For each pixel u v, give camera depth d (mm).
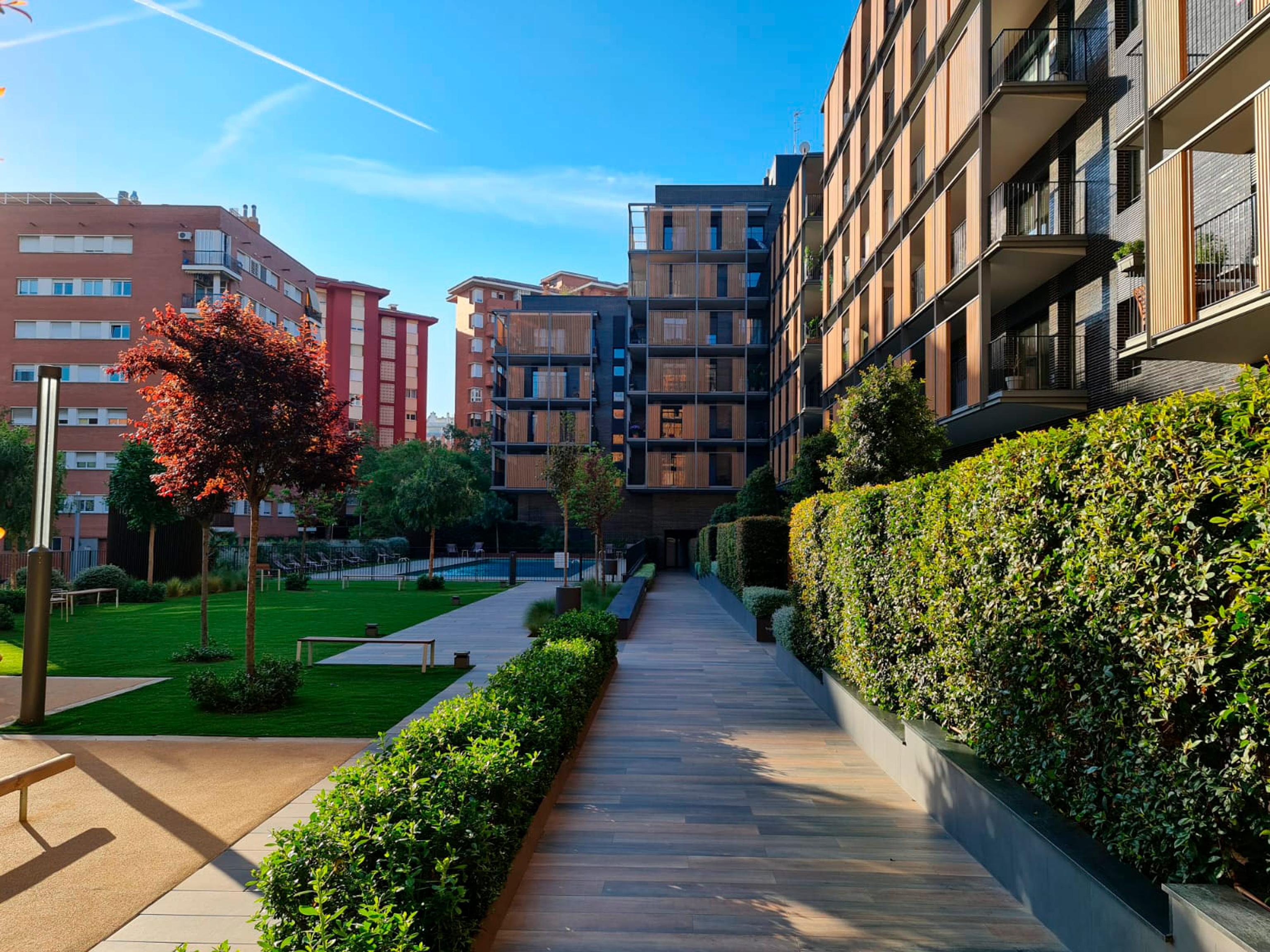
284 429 8406
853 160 24125
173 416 8648
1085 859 3518
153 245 41750
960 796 4891
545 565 40188
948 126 15625
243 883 4070
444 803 3064
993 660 4773
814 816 5402
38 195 44500
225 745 6812
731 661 12609
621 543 44844
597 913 3924
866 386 14242
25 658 7484
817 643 9477
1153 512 3273
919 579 6047
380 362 73375
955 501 5320
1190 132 10031
